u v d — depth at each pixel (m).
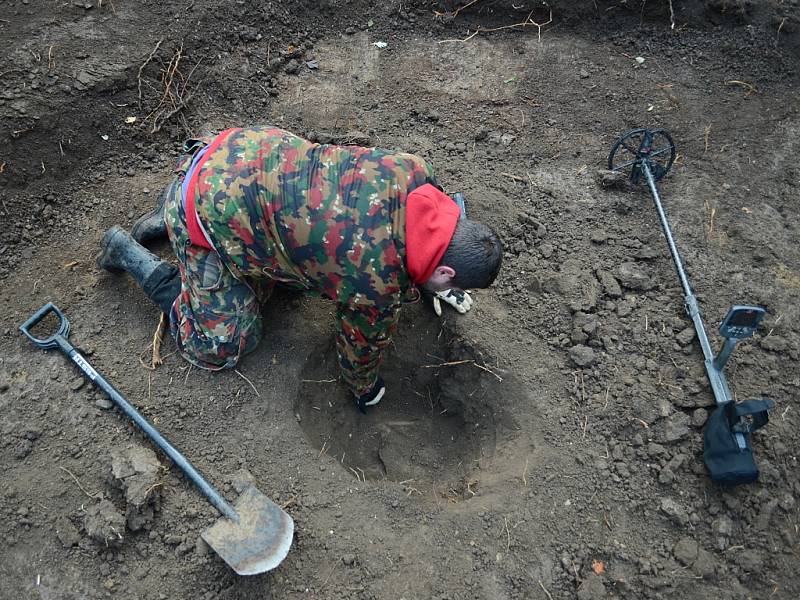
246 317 2.85
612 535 2.62
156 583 2.46
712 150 3.88
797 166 3.80
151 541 2.53
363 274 2.28
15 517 2.53
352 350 2.69
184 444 2.77
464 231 2.23
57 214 3.47
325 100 4.16
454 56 4.45
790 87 4.19
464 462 3.09
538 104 4.16
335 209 2.30
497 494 2.74
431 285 2.34
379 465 3.17
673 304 3.21
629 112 4.10
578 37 4.55
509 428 2.98
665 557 2.56
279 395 2.95
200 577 2.46
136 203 3.55
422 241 2.20
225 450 2.78
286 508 2.65
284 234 2.36
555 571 2.55
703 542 2.59
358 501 2.70
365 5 4.62
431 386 3.31
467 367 3.16
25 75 3.59
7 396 2.80
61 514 2.55
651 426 2.83
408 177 2.35
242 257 2.52
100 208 3.52
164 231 3.28
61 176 3.54
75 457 2.68
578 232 3.51
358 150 2.45
